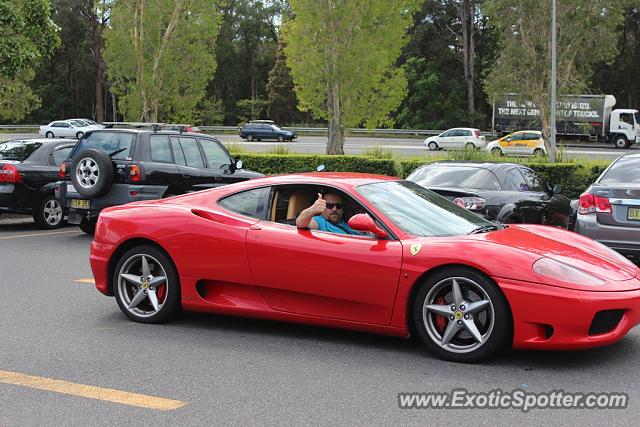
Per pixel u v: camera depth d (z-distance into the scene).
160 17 26.39
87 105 80.75
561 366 5.10
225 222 6.00
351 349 5.55
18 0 13.98
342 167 19.08
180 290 6.22
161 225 6.18
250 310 5.88
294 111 74.31
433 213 5.83
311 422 4.10
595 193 8.55
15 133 56.59
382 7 24.66
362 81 24.81
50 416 4.25
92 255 6.54
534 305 4.83
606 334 4.88
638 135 44.94
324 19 24.61
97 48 72.06
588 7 23.83
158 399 4.51
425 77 67.81
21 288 8.02
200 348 5.63
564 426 4.03
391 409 4.29
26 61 14.08
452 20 71.12
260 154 20.27
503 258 4.99
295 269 5.59
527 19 24.25
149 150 11.37
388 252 5.30
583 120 46.44
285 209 5.98
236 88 82.56
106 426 4.09
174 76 26.95
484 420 4.12
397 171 18.55
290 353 5.47
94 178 11.03
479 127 66.44
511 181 10.27
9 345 5.74
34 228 13.73
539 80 24.61
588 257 5.27
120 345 5.73
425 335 5.25
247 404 4.40
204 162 12.29
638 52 62.41
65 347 5.68
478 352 5.06
